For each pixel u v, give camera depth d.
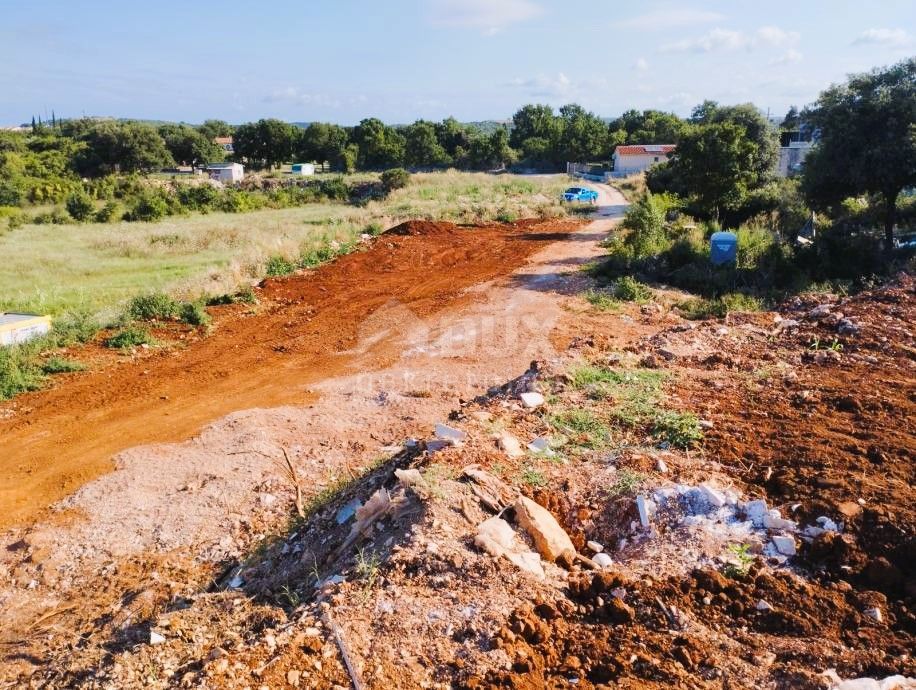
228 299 14.98
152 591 5.55
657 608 3.83
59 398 10.07
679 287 16.22
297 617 4.02
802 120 19.59
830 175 18.20
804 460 5.35
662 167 35.91
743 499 4.91
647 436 6.07
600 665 3.41
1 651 5.02
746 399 6.89
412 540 4.37
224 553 6.11
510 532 4.51
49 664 4.73
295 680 3.35
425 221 26.02
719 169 22.75
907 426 5.93
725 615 3.78
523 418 6.54
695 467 5.41
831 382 7.27
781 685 3.22
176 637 4.46
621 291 15.10
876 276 14.69
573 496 5.20
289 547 5.68
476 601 3.88
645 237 18.89
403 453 6.55
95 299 15.66
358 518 5.07
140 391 10.30
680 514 4.82
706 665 3.40
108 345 12.28
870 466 5.21
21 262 20.75
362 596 3.95
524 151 81.75
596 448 5.87
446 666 3.45
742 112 29.53
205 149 80.00
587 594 4.02
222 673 3.44
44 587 5.81
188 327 13.36
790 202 23.19
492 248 21.92
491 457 5.57
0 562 6.18
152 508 6.88
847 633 3.58
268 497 6.96
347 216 30.30
